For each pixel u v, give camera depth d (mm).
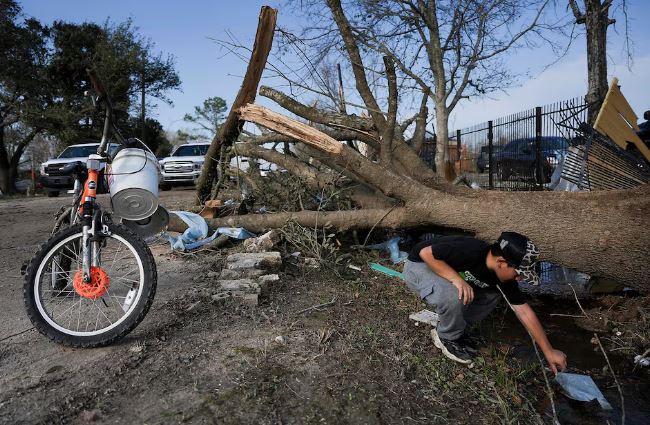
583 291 4945
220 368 2883
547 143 10055
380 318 3859
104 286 3199
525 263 2855
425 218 5066
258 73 5754
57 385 2676
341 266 5223
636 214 4039
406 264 3416
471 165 14688
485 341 3701
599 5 9125
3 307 3969
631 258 4055
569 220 4254
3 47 22562
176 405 2504
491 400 2746
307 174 6414
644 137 7410
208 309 3816
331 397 2652
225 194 8109
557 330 4043
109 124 3449
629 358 3531
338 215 5555
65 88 25359
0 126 24219
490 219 4609
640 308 4082
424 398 2746
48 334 3004
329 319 3752
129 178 3523
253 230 5996
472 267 3092
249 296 3975
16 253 6207
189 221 6008
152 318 3623
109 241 3914
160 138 33344
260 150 6812
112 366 2885
